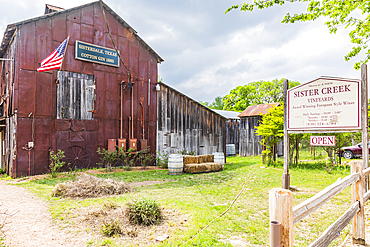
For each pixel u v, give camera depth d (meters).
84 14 12.77
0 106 13.62
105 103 13.26
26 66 10.75
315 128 6.86
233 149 24.77
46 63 10.15
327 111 6.63
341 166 13.19
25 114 10.56
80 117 12.26
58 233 4.19
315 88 6.88
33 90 10.85
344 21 8.27
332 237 2.88
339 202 6.42
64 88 11.80
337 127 6.44
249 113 24.27
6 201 6.18
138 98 14.72
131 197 6.73
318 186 8.59
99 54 13.11
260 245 3.88
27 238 3.94
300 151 22.61
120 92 13.95
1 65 14.09
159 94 15.63
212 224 4.71
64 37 11.98
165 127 15.67
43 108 11.08
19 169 10.28
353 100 6.21
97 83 13.02
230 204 6.20
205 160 13.33
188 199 6.62
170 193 7.39
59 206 5.72
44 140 11.01
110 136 13.35
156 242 3.92
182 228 4.53
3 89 13.09
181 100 16.52
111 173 11.36
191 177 10.80
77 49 12.30
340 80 6.43
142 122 14.74
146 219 4.66
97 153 12.74
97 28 13.23
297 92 7.26
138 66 14.89
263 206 6.08
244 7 8.12
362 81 6.09
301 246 3.86
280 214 1.76
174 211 5.48
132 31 14.55
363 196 4.03
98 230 4.36
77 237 4.05
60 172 11.25
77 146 12.03
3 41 11.97
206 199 6.68
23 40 10.73
